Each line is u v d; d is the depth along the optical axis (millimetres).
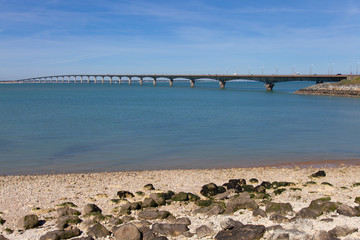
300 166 25047
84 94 161125
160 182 19375
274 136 40250
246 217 12789
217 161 26953
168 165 25703
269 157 28391
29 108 81250
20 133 42031
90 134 41125
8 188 18016
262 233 11008
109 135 40312
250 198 14805
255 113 71500
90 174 21906
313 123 54781
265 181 19125
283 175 21250
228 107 87750
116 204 15070
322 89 151125
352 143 35562
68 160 27375
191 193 16266
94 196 16359
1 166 25391
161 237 10977
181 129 45656
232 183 17844
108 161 27016
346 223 11859
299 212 12852
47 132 42812
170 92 187250
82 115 64625
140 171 23359
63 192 17203
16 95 149250
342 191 16750
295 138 38812
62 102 104188
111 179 20250
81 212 14000
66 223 12711
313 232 11172
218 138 38375
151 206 14531
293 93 170625
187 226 12000
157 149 31844
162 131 43688
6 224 12883
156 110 76812
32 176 21375
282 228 11297
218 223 12297
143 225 12188
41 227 12523
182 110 77188
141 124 50875
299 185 17969
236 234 10938
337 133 43312
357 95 130625
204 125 50312
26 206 14969
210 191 16406
